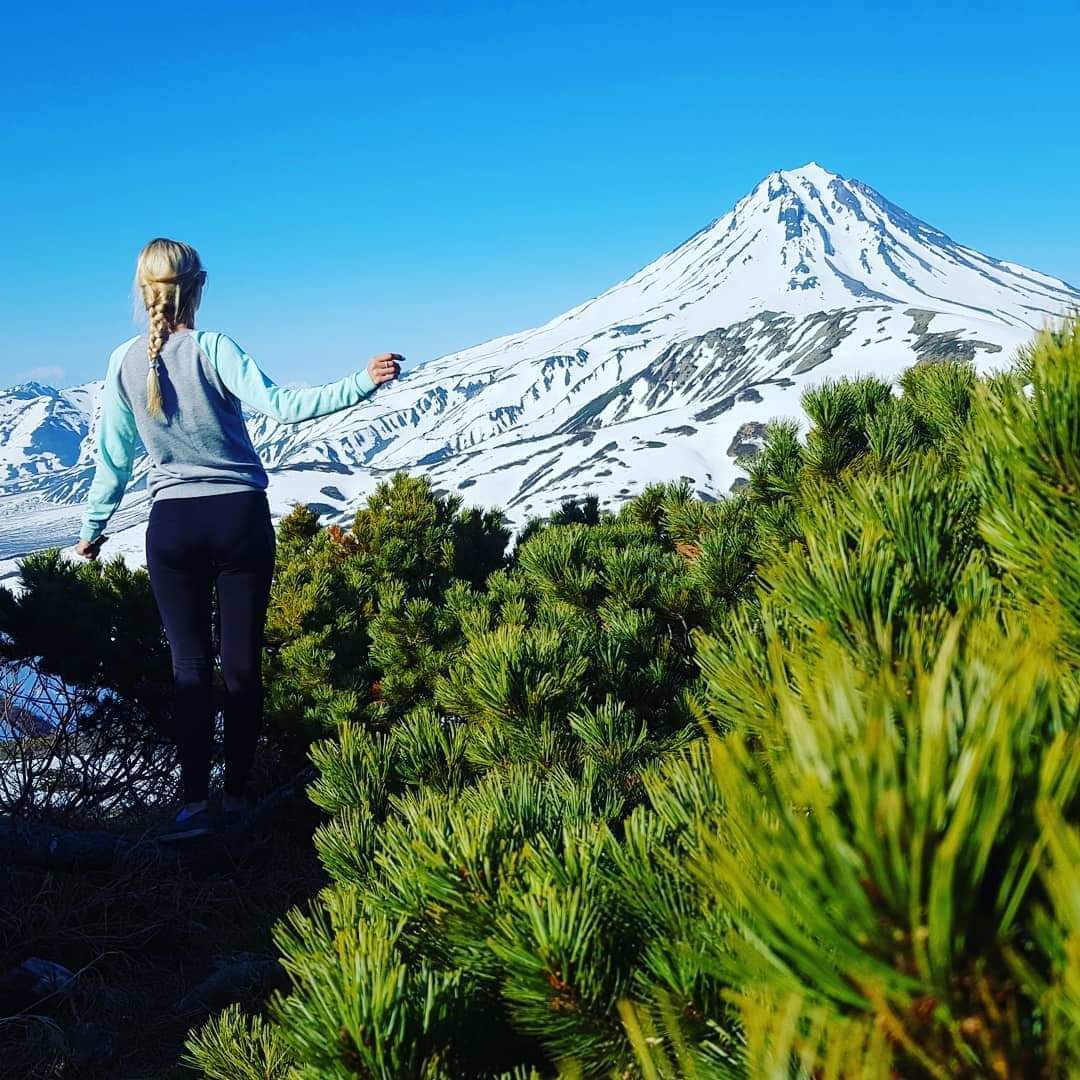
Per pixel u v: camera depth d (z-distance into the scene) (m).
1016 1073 0.55
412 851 1.57
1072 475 0.98
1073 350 0.99
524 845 1.44
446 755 2.82
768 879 0.68
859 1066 0.56
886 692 0.66
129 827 5.62
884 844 0.53
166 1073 3.23
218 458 3.91
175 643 4.07
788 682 1.04
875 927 0.54
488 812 1.61
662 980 1.12
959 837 0.52
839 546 1.13
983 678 0.67
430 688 5.99
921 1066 0.58
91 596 6.17
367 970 1.26
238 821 4.31
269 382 3.81
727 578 4.48
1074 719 0.74
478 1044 1.33
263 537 4.03
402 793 2.71
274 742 6.32
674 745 3.09
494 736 2.95
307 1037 1.24
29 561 6.39
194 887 4.50
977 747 0.55
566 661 3.15
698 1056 0.99
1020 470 1.02
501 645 3.02
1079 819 0.60
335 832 2.28
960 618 0.68
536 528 9.02
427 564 8.16
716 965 0.77
